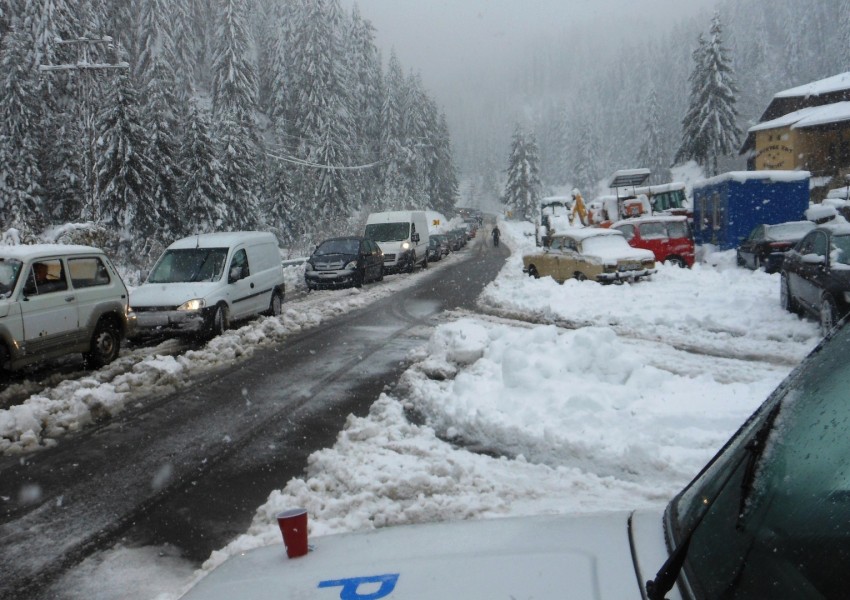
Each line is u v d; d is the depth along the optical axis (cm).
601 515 178
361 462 549
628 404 638
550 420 612
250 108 5634
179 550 427
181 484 539
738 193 2325
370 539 194
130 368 1010
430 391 769
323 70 6275
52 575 397
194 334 1171
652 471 511
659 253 2084
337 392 830
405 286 2209
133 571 400
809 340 1038
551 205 5306
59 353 927
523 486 489
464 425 638
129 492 524
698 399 643
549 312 1454
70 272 968
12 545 437
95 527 462
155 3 5800
